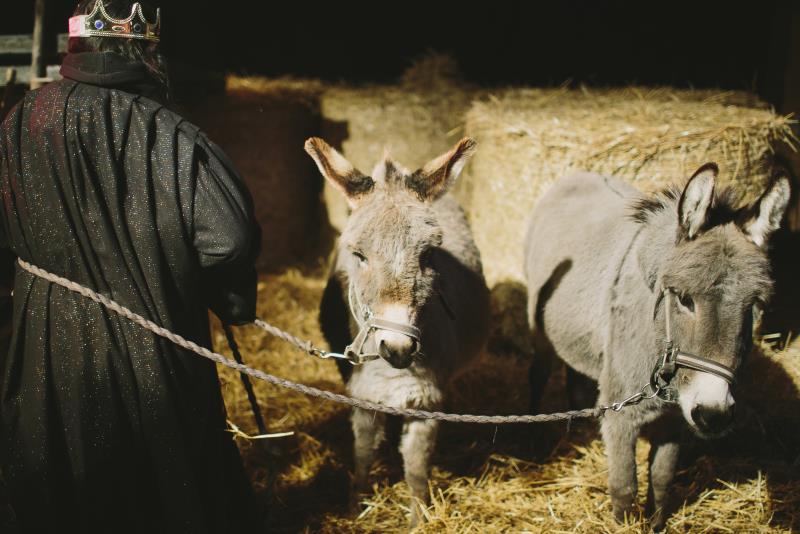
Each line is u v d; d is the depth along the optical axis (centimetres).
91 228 199
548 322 337
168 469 209
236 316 228
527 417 240
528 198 442
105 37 210
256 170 630
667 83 786
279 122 631
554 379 436
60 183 198
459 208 386
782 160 528
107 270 201
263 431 266
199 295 219
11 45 389
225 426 241
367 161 620
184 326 214
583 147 415
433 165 266
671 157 404
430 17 882
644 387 255
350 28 889
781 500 314
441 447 369
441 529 300
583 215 350
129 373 204
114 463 206
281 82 700
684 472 342
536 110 486
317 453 358
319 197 653
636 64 809
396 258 240
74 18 211
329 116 634
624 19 807
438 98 614
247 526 249
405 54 891
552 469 348
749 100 535
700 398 223
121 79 208
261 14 862
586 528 297
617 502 280
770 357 371
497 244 479
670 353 236
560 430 381
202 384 219
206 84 582
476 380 432
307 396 409
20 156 201
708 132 400
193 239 207
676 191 273
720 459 346
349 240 250
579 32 835
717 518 306
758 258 220
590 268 309
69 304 201
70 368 201
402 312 241
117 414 204
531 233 399
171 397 208
